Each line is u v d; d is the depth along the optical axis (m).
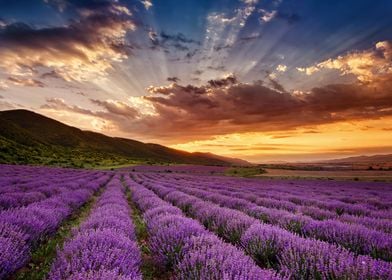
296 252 4.38
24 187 15.48
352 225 6.46
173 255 4.74
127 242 4.61
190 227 5.71
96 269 3.51
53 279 3.19
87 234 4.69
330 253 4.06
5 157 68.88
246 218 7.18
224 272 3.13
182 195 14.43
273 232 5.41
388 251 5.00
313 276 3.65
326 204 13.05
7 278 4.05
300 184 32.53
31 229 5.50
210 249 4.04
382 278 3.33
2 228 4.72
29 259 5.13
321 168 99.31
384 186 30.86
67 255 3.97
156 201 11.84
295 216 8.02
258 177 54.31
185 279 3.59
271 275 3.22
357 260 3.79
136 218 10.35
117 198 12.26
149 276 4.69
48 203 9.46
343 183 36.00
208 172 68.31
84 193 14.88
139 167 77.81
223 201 13.37
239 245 6.09
